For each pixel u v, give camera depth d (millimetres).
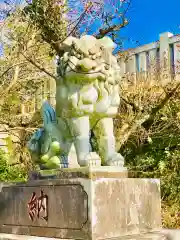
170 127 7082
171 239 2875
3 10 6707
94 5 6684
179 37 7801
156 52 8234
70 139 3037
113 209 2666
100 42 3037
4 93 6609
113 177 2795
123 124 6992
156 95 7238
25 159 7504
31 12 6711
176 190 6383
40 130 3273
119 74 3080
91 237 2502
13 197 3176
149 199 2979
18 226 3076
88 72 2869
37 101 8039
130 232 2754
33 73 7402
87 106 2893
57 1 6668
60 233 2719
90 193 2557
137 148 7145
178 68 7395
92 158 2807
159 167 6535
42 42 7070
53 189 2828
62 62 3002
